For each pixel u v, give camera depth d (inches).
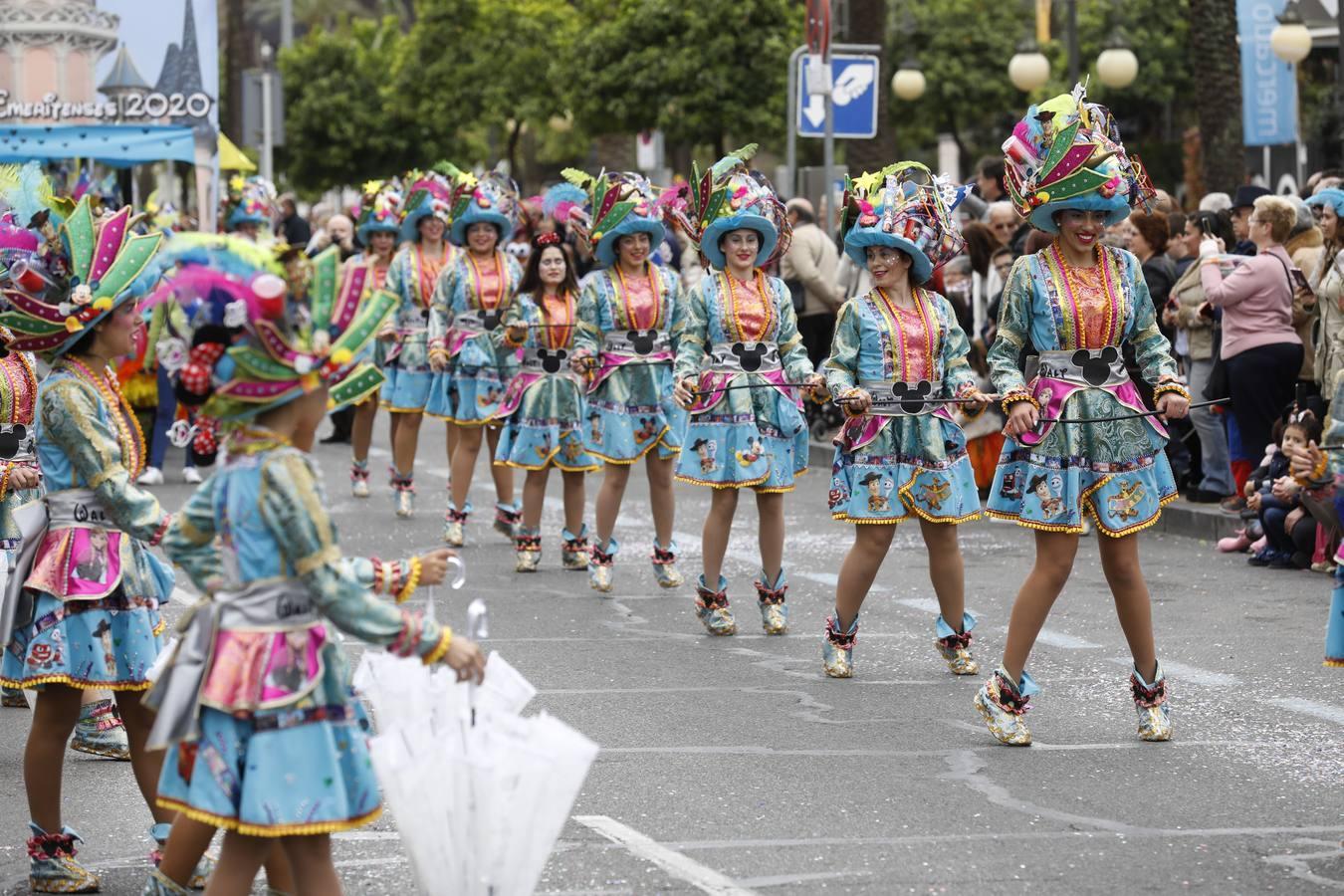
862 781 512.1
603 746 554.6
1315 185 1071.0
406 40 2723.9
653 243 839.7
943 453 645.9
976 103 2738.7
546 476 907.4
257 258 343.6
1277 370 924.0
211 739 343.3
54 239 441.4
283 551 344.2
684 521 1071.0
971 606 789.9
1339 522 473.4
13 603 441.4
